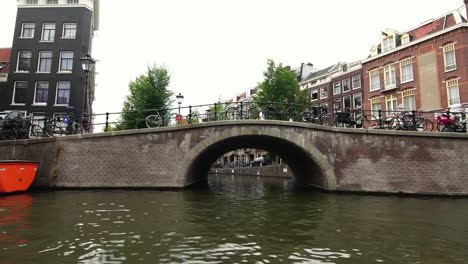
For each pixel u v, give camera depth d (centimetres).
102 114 1391
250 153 5316
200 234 611
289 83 2495
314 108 1487
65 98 2362
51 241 548
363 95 2992
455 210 919
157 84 2355
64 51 2419
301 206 980
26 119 1432
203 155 1573
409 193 1298
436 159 1324
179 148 1356
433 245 557
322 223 727
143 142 1360
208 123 1360
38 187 1326
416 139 1338
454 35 2200
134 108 2356
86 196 1125
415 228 684
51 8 2453
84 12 2469
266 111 1433
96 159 1346
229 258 474
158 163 1350
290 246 541
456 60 2177
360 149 1340
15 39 2406
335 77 3372
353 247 540
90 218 743
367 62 2848
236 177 3225
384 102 2672
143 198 1089
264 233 627
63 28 2445
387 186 1311
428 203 1069
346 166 1333
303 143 1341
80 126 1457
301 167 1816
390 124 1445
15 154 1350
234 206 965
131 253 490
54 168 1330
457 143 1337
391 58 2625
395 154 1330
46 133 1391
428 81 2336
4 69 2483
